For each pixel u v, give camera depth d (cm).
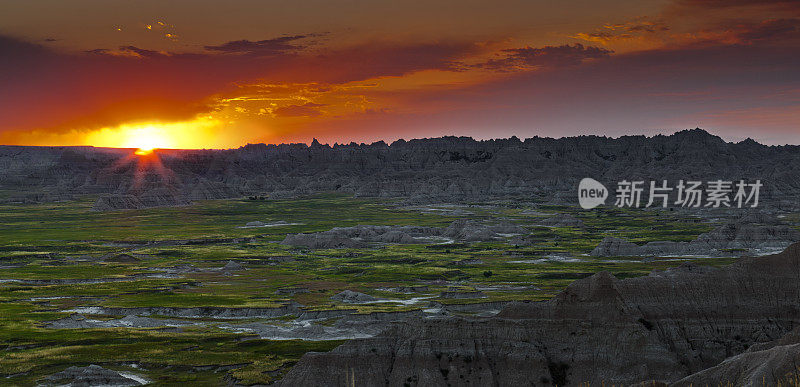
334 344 14112
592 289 11706
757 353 9644
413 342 11212
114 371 12388
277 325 15988
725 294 12019
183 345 14125
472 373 10919
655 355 10994
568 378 10925
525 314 11669
